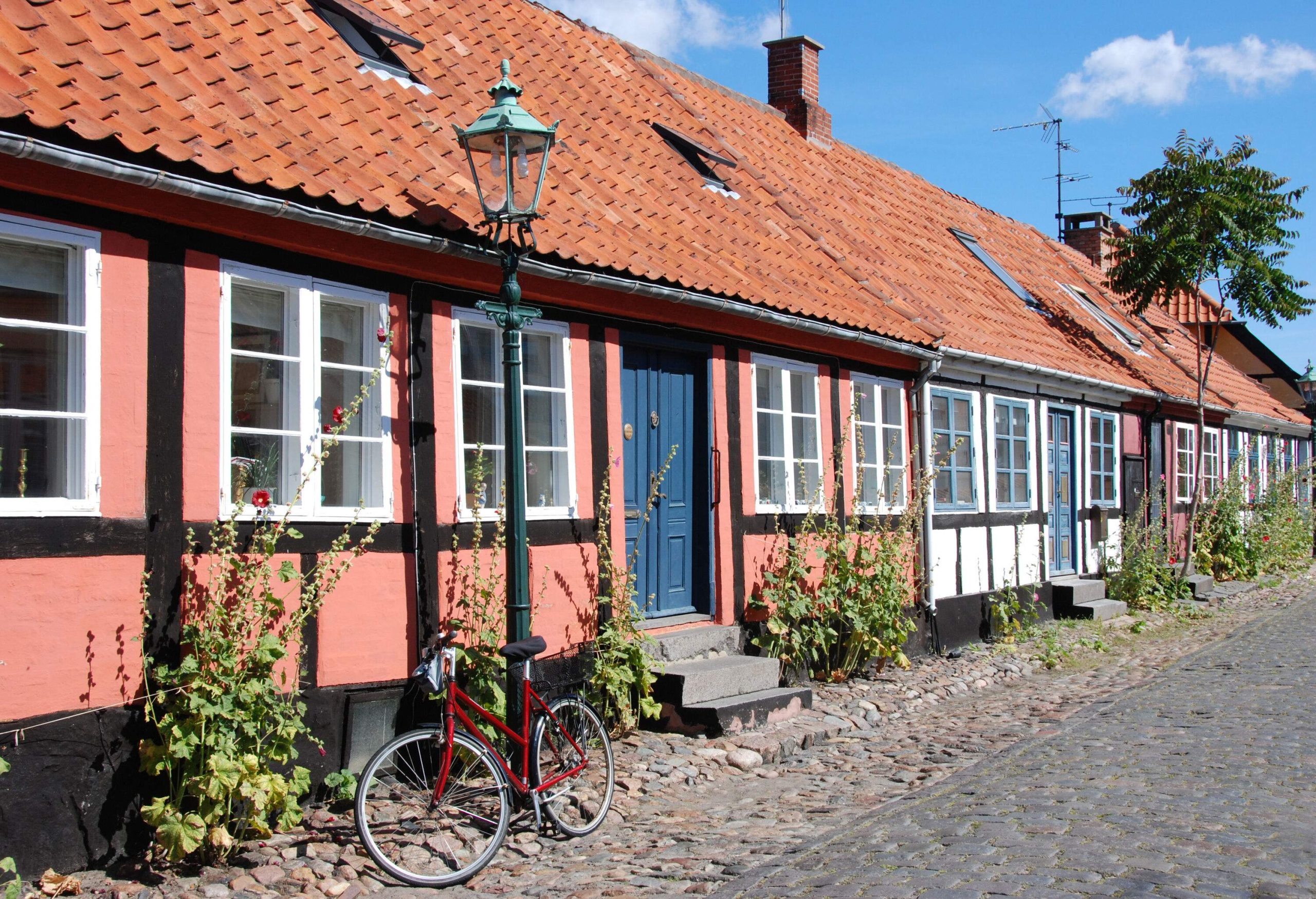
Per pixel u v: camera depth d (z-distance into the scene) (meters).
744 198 11.88
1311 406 28.17
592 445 8.07
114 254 5.31
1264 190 17.94
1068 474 16.64
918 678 10.82
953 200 21.03
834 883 5.06
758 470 9.86
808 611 9.88
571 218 8.14
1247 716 8.90
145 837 5.32
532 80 10.34
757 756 7.65
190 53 6.53
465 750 5.78
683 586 9.17
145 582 5.32
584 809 6.30
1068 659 12.52
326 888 5.18
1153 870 5.04
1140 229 18.44
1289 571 23.08
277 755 5.58
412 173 6.92
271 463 6.05
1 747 4.82
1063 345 16.70
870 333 10.52
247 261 5.89
